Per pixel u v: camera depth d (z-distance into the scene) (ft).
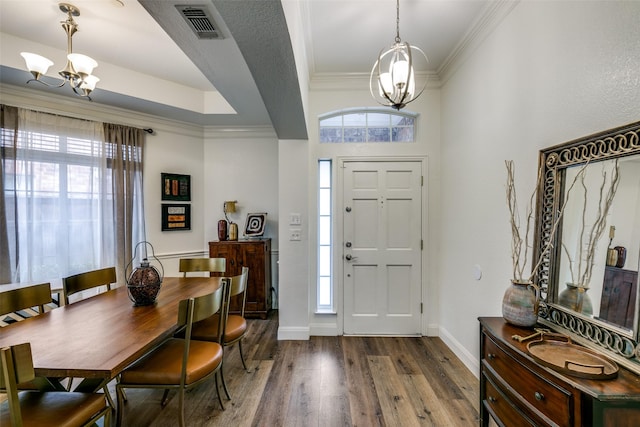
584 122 4.44
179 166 12.91
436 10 6.79
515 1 6.09
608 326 3.87
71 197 10.09
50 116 9.72
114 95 9.85
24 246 9.21
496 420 4.84
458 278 8.78
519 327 4.91
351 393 7.02
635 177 3.63
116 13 6.95
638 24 3.64
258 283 11.94
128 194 11.23
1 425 4.00
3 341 4.63
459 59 8.63
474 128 7.82
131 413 6.35
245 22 4.16
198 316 5.41
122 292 7.54
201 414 6.31
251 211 13.65
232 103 10.64
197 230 13.44
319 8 6.70
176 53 8.82
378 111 10.71
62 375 3.89
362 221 10.49
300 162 10.07
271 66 5.42
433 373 7.88
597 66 4.22
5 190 8.87
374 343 9.78
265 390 7.16
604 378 3.34
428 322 10.42
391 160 10.40
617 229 3.83
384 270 10.46
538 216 5.24
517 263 5.39
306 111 8.53
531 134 5.66
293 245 10.11
